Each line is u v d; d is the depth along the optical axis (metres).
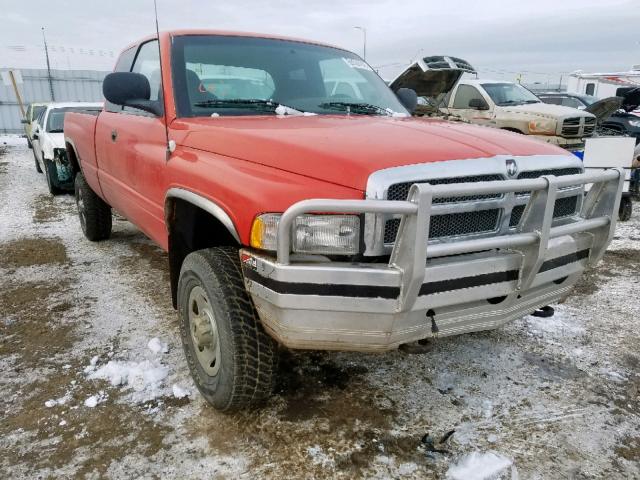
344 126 2.63
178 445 2.39
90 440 2.43
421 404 2.71
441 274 2.02
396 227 2.03
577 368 3.11
